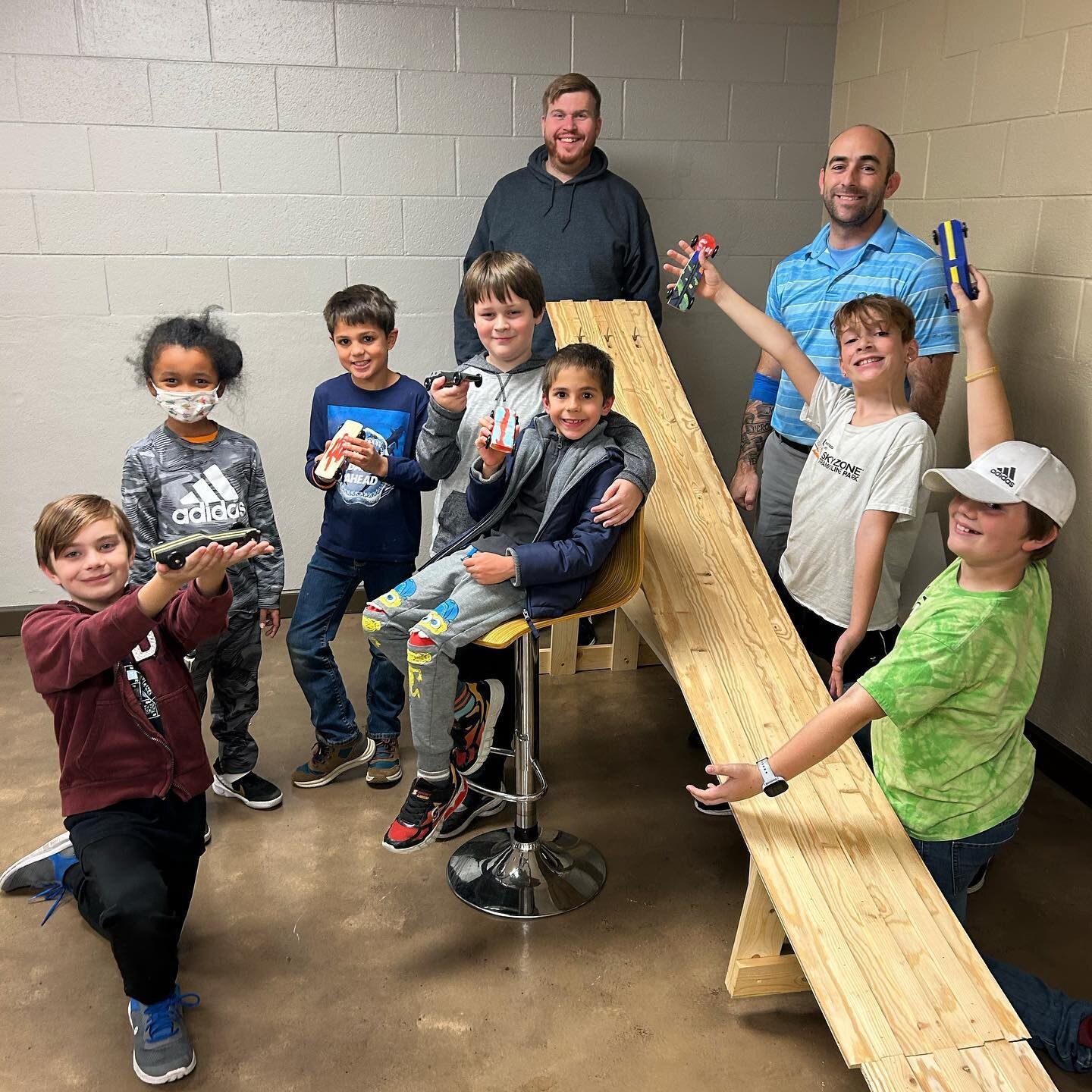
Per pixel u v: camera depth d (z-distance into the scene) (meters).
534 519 2.17
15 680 3.44
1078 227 2.69
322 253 3.70
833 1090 1.84
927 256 2.62
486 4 3.58
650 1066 1.88
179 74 3.44
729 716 2.12
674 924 2.27
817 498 2.47
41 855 2.33
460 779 2.20
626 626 3.47
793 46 3.85
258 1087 1.83
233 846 2.54
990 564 1.73
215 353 2.42
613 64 3.73
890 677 1.73
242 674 2.62
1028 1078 1.59
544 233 3.49
